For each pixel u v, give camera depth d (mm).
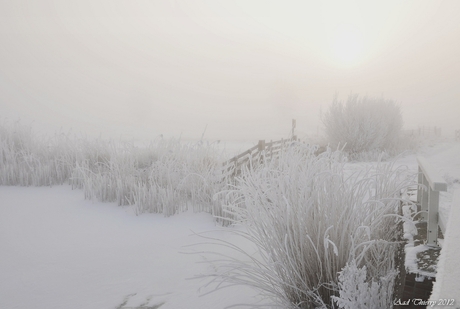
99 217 5812
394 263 2939
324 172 2826
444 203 4590
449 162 11984
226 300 3162
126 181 6691
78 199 6824
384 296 2357
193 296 3270
